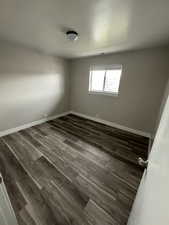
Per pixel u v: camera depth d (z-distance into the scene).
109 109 3.55
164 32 1.71
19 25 1.66
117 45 2.38
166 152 0.46
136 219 0.69
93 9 1.25
